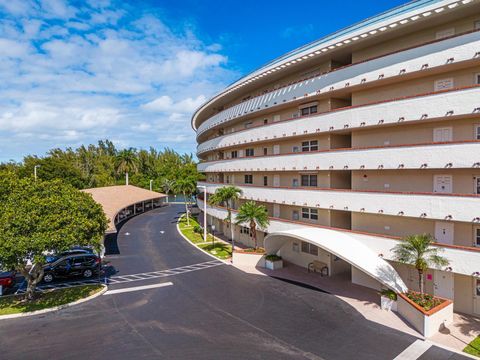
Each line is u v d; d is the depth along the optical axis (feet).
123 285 78.28
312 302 65.92
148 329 54.95
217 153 144.56
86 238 68.54
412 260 57.98
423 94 62.34
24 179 70.33
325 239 70.54
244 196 108.58
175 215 207.00
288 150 98.48
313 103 89.40
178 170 283.79
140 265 95.86
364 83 72.54
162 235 142.10
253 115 111.55
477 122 59.72
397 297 60.54
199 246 119.65
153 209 239.71
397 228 69.46
